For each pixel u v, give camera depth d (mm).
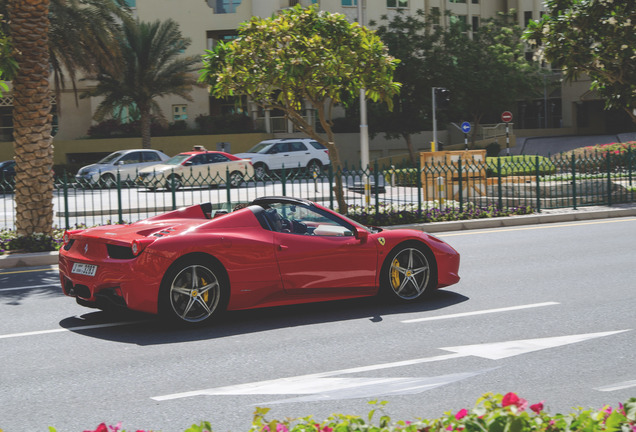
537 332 6938
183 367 5945
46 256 12320
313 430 3314
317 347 6523
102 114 40656
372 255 8102
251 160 32219
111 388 5414
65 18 30547
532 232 15375
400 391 5250
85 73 34156
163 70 40469
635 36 15594
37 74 13500
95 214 20547
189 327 7277
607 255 11859
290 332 7102
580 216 17812
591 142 45719
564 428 3184
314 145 34156
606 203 20125
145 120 41156
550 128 54438
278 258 7574
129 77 39688
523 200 19375
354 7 48031
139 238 7180
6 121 47062
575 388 5262
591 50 16078
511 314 7738
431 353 6254
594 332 6898
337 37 16219
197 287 7266
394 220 16219
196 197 24328
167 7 47219
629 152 23594
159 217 8164
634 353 6152
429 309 8062
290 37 15633
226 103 48125
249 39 15828
